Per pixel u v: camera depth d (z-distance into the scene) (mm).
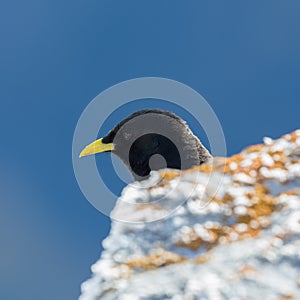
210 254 11453
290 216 11602
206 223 12078
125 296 11000
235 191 12609
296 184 12539
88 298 11508
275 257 10875
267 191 12531
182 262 11469
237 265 10938
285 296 10234
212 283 10641
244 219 12047
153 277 11289
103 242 12305
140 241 12102
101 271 11758
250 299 10289
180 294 10695
